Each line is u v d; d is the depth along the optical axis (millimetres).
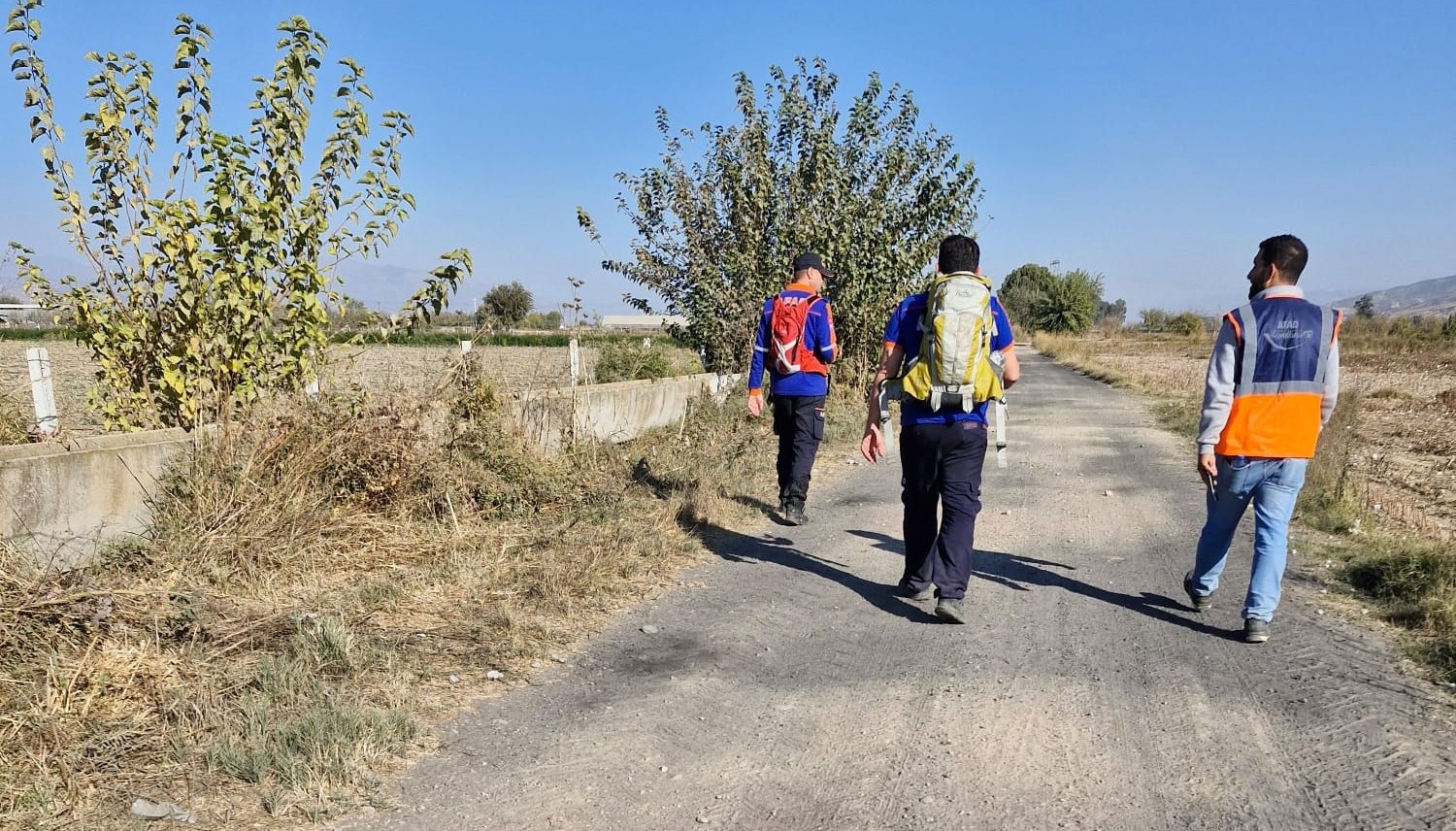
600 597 5043
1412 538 6309
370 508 5758
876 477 9086
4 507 4395
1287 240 4480
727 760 3334
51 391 5793
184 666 3650
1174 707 3770
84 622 3695
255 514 4957
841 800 3062
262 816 2889
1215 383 4504
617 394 9289
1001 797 3078
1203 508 7691
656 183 12805
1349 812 2971
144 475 5016
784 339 6797
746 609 5016
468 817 2936
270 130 5926
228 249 5820
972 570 5797
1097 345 55312
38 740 3074
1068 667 4203
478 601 4801
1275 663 4230
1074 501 7953
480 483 6293
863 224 13148
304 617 4199
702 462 8203
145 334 5691
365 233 6371
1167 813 2975
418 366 7020
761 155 12672
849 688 3979
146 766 3070
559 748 3406
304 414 5711
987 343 4594
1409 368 32938
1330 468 8039
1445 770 3225
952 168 13875
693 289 12562
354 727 3326
